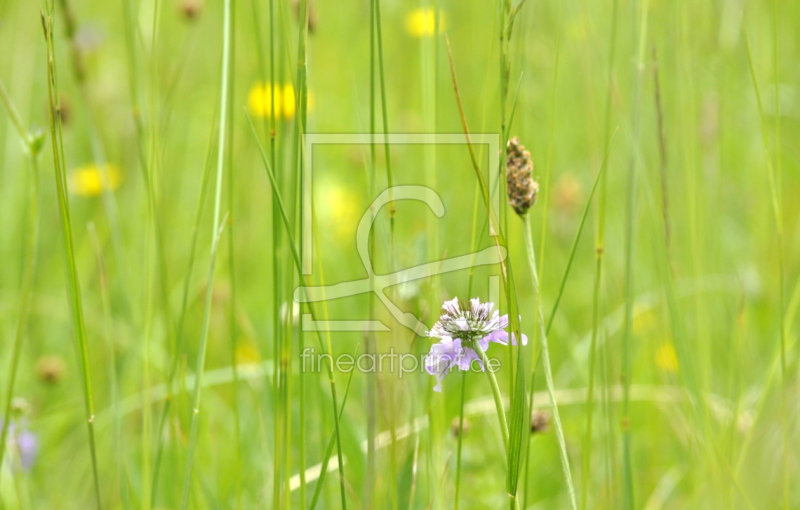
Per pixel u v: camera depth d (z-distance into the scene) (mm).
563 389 1611
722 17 1612
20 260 2037
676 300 1478
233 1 1436
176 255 2061
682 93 1553
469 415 1521
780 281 1447
